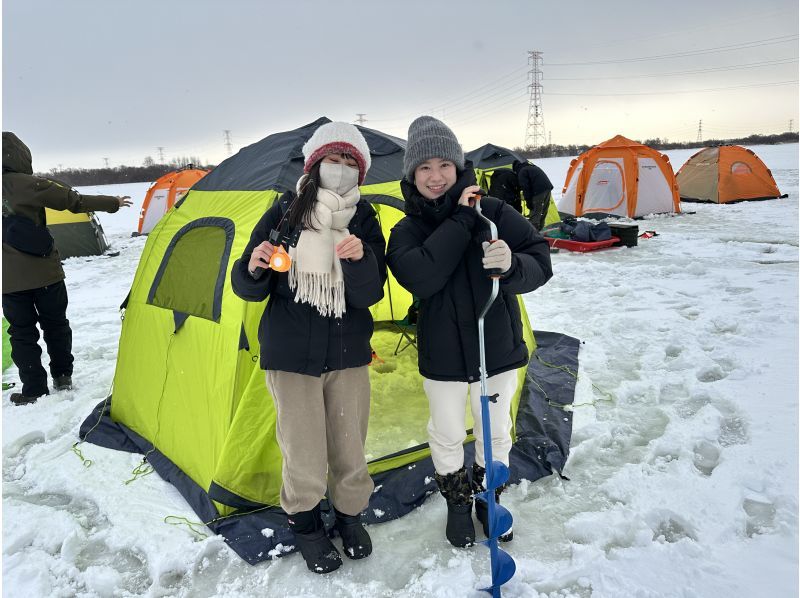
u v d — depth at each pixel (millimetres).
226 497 2670
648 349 4691
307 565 2365
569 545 2441
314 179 2125
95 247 11398
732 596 2094
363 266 2105
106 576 2371
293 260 2127
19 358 4035
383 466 2988
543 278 2254
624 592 2154
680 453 3088
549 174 30719
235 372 2771
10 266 3811
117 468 3201
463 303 2273
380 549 2482
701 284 6613
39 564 2477
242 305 2830
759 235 9398
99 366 4863
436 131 2223
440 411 2383
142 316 3592
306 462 2223
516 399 3570
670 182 12625
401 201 3326
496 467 2133
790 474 2783
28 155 3865
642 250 8977
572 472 3025
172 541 2574
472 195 2236
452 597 2174
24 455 3459
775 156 36812
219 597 2262
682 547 2365
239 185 3428
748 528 2500
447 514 2678
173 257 3541
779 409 3432
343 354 2230
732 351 4434
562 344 4848
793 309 5293
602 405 3770
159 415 3295
